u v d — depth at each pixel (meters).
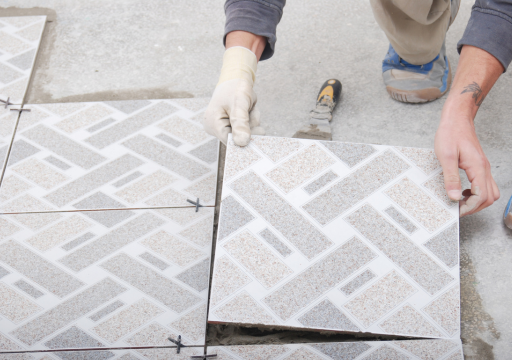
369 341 1.43
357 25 2.46
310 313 1.37
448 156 1.46
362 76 2.24
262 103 2.17
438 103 2.09
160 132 2.06
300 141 1.59
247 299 1.38
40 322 1.56
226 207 1.49
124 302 1.60
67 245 1.74
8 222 1.81
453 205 1.48
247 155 1.57
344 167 1.55
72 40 2.50
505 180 1.80
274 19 1.67
